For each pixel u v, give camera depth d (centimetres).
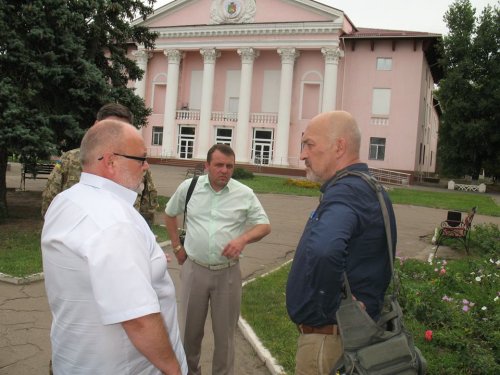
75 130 1079
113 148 199
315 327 223
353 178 220
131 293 169
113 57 1377
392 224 223
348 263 211
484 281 665
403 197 2380
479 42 3572
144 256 181
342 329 203
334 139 230
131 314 168
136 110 1324
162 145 4325
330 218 205
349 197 210
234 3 4072
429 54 4059
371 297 215
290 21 3872
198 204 360
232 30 4009
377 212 213
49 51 1021
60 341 186
